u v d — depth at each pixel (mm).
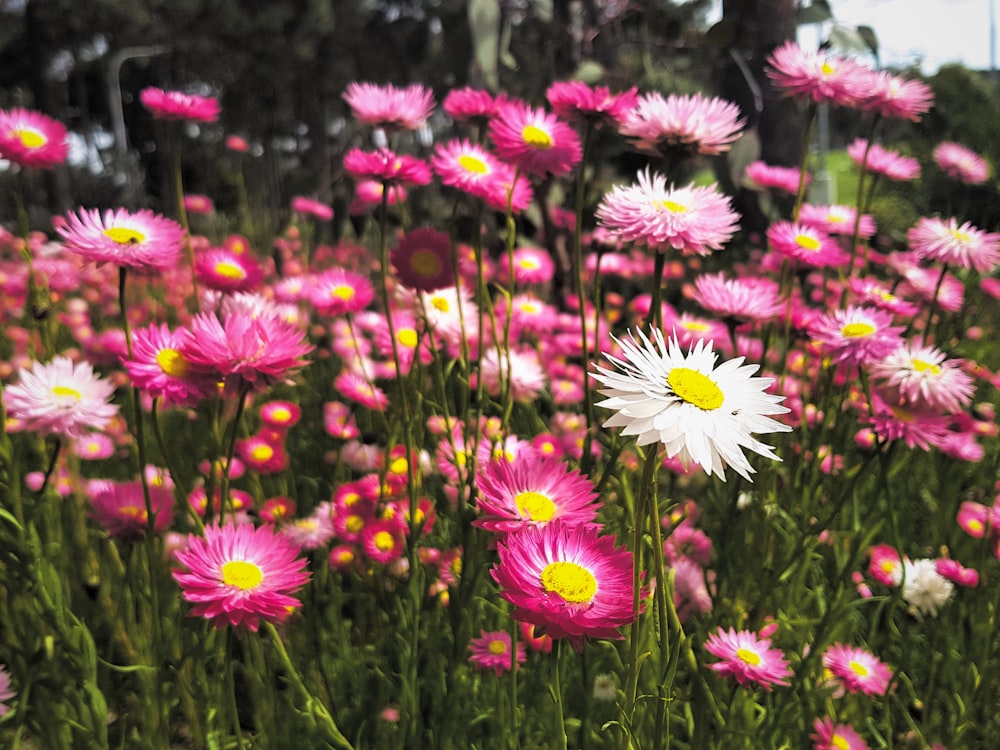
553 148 353
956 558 456
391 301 634
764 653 295
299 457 577
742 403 193
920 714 357
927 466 533
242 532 255
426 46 2951
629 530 273
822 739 315
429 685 362
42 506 370
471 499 321
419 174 343
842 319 359
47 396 309
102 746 305
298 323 708
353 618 448
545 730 344
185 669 317
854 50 505
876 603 423
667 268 816
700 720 286
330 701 361
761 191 651
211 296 402
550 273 604
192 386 279
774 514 383
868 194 541
